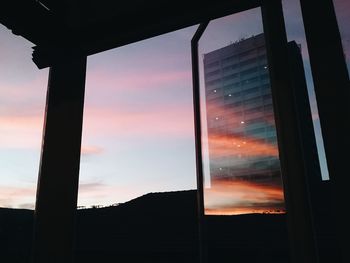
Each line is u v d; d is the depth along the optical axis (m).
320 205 3.39
